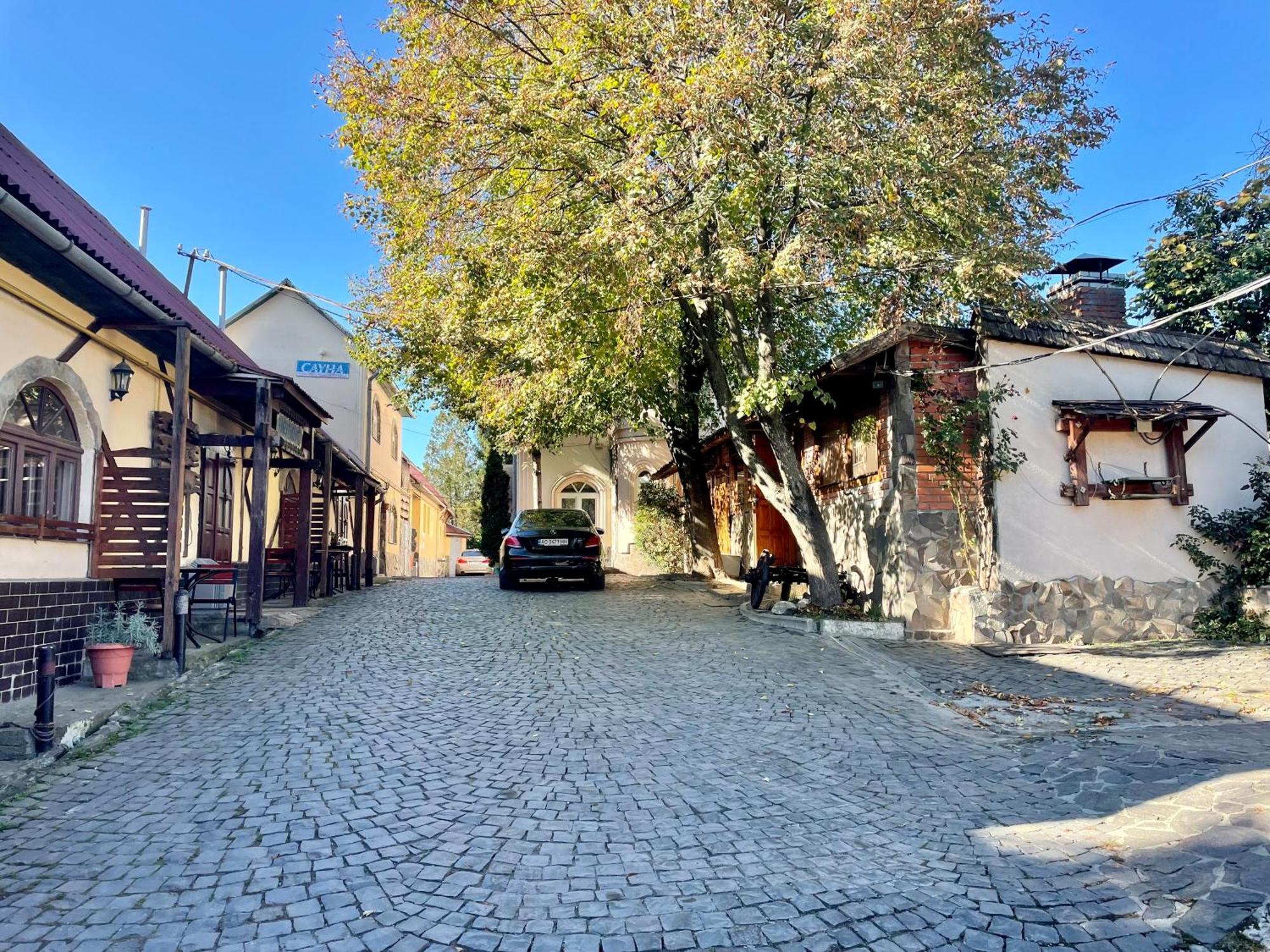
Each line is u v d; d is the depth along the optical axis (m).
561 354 11.44
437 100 10.38
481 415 18.31
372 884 3.66
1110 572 10.31
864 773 5.37
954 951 3.21
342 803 4.61
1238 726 6.20
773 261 9.52
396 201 11.62
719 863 3.96
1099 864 3.96
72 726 5.61
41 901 3.48
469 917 3.39
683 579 17.92
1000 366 9.84
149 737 5.81
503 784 4.97
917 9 8.61
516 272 10.86
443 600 13.88
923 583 10.23
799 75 9.16
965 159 9.20
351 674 7.83
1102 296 11.79
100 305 7.31
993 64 9.78
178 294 11.73
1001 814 4.68
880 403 11.09
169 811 4.46
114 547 8.03
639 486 21.62
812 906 3.54
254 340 22.48
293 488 16.81
